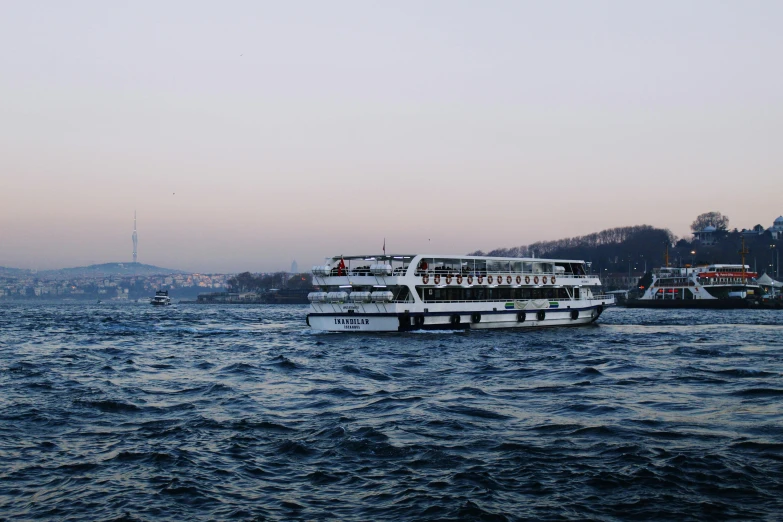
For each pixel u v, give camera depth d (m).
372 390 54.09
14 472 32.47
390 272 102.31
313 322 108.31
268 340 105.31
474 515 27.22
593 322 129.62
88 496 29.50
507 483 30.88
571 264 127.44
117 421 42.84
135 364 73.94
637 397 50.12
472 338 99.25
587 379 59.28
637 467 32.62
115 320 191.75
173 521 27.02
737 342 95.81
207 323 170.75
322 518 27.27
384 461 34.09
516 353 81.50
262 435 39.00
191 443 37.31
